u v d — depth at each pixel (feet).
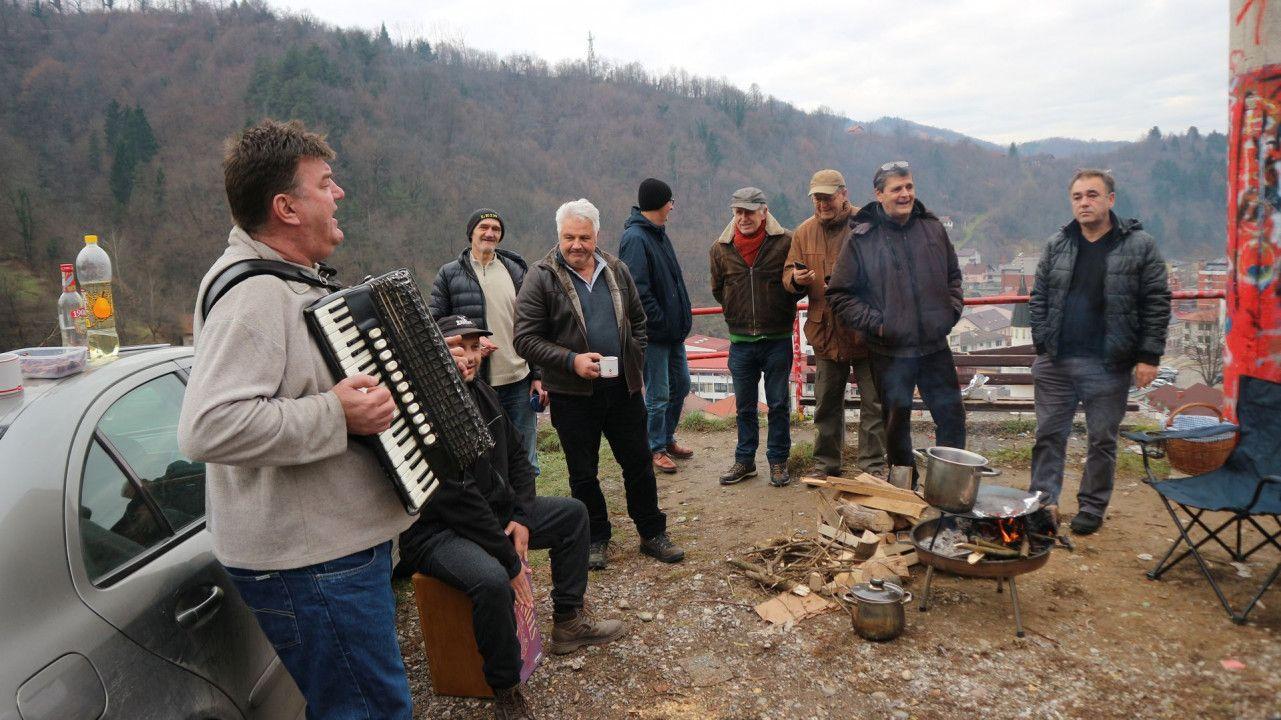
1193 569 10.97
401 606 11.58
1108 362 11.96
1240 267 11.93
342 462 5.89
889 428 13.71
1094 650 9.16
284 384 5.52
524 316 11.38
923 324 13.01
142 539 6.25
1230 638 9.15
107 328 7.83
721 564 12.25
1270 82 11.28
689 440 20.63
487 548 8.02
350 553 5.95
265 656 7.13
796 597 10.84
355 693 6.18
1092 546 11.99
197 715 5.90
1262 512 9.82
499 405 8.97
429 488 6.25
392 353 5.98
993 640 9.52
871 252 13.08
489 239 14.97
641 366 11.98
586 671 9.55
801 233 14.88
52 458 5.78
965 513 9.84
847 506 11.84
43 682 4.74
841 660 9.35
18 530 5.16
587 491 12.03
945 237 13.07
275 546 5.72
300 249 5.99
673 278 16.17
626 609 11.05
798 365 21.34
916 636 9.73
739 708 8.60
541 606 11.43
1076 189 11.74
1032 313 12.78
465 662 8.81
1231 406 12.36
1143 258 11.55
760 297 15.01
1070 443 17.26
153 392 7.43
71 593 5.28
